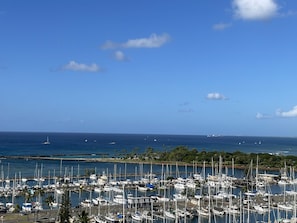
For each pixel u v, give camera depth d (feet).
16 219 524.52
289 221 529.45
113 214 552.41
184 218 533.96
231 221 549.13
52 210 581.53
